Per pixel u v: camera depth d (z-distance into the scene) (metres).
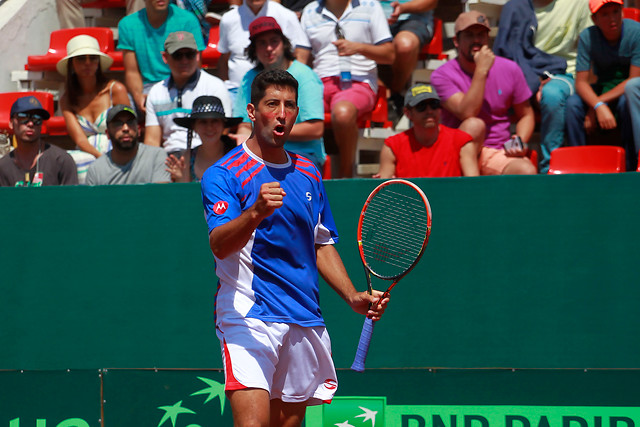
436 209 16.66
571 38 24.94
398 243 16.75
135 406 17.11
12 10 28.69
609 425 16.28
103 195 17.34
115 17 30.45
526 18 24.30
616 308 16.31
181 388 17.05
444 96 22.22
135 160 20.22
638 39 22.11
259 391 11.78
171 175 19.64
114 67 27.47
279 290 12.27
